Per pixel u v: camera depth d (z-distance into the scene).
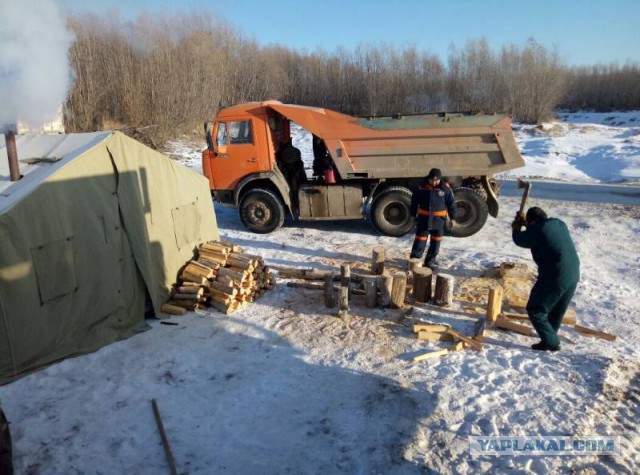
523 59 36.69
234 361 5.36
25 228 4.85
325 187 10.01
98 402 4.61
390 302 6.63
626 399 4.64
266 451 4.02
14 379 4.83
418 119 9.45
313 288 7.29
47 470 3.78
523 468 3.80
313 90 40.19
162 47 24.80
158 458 3.93
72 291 5.40
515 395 4.72
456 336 5.73
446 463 3.88
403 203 9.84
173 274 6.91
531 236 5.37
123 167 6.08
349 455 3.98
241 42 37.69
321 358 5.43
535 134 29.94
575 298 6.96
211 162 10.19
